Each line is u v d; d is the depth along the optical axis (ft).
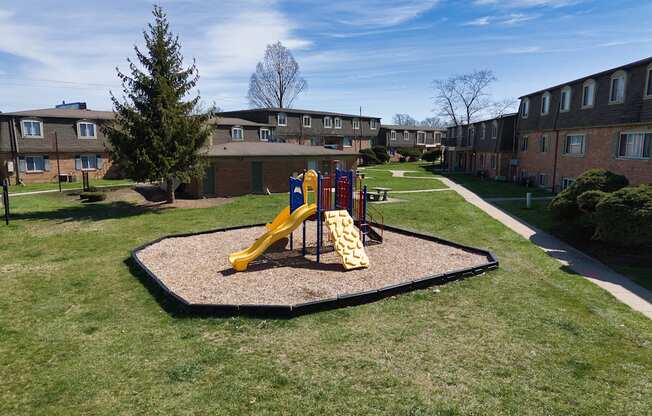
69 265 37.47
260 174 89.45
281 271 34.55
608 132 72.38
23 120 105.81
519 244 44.68
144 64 68.13
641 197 38.06
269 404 17.07
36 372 19.88
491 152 125.80
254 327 24.08
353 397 17.48
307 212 37.91
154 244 44.24
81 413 16.78
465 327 24.04
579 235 47.62
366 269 34.99
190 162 69.41
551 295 29.37
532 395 17.65
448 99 219.20
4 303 28.63
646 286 31.68
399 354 20.97
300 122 172.55
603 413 16.57
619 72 68.54
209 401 17.33
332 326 24.16
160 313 26.37
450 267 35.37
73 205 72.74
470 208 68.59
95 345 22.39
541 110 98.27
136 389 18.28
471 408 16.79
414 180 120.06
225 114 175.73
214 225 55.57
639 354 21.11
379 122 208.33
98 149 117.08
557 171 90.48
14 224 56.49
